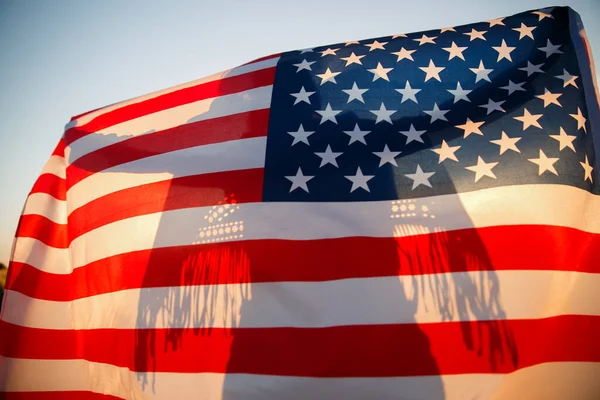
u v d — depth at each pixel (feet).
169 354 9.09
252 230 9.64
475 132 9.67
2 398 10.88
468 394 7.57
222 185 10.44
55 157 13.71
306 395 8.17
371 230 9.14
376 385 7.97
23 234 12.50
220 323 9.03
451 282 8.30
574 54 10.02
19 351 11.21
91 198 11.94
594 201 8.70
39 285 12.01
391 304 8.42
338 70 11.53
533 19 10.83
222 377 8.62
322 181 9.92
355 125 10.53
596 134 9.25
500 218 8.58
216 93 12.27
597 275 8.05
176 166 11.21
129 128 12.73
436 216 8.96
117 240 10.83
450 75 10.68
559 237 8.23
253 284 9.13
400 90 10.78
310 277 8.95
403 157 9.81
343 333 8.40
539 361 7.55
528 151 9.05
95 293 10.73
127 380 9.34
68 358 11.00
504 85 10.18
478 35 11.03
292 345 8.53
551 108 9.43
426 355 7.95
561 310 7.84
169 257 9.97
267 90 11.70
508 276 8.08
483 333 7.85
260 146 10.75
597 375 7.51
